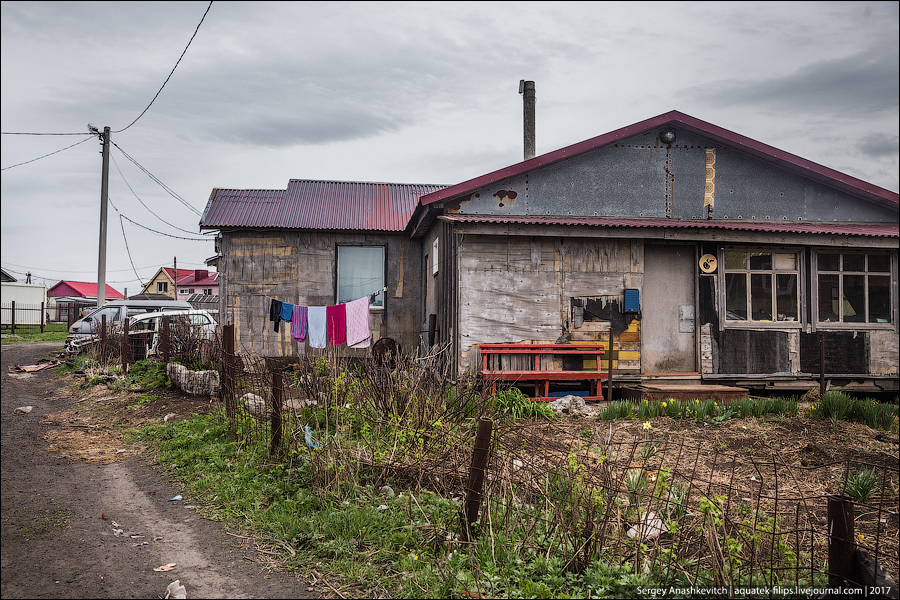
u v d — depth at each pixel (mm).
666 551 4086
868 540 4992
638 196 11695
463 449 5746
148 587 3977
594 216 11578
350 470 5621
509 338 10656
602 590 3770
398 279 15234
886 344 11430
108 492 6039
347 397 7457
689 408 9062
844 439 7754
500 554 4242
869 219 12195
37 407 10812
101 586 3963
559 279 10820
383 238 15203
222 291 14562
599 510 4469
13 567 4191
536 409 9078
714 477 6312
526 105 16719
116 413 10047
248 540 4816
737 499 5656
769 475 6410
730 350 11148
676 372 11195
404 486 5711
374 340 15117
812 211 12086
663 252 11273
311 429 7023
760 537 4457
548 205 11508
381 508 5133
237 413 7691
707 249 11227
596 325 10875
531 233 10375
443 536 4539
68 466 7016
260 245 14711
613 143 11609
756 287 11305
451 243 11234
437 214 11797
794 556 4219
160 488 6199
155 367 12789
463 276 10617
